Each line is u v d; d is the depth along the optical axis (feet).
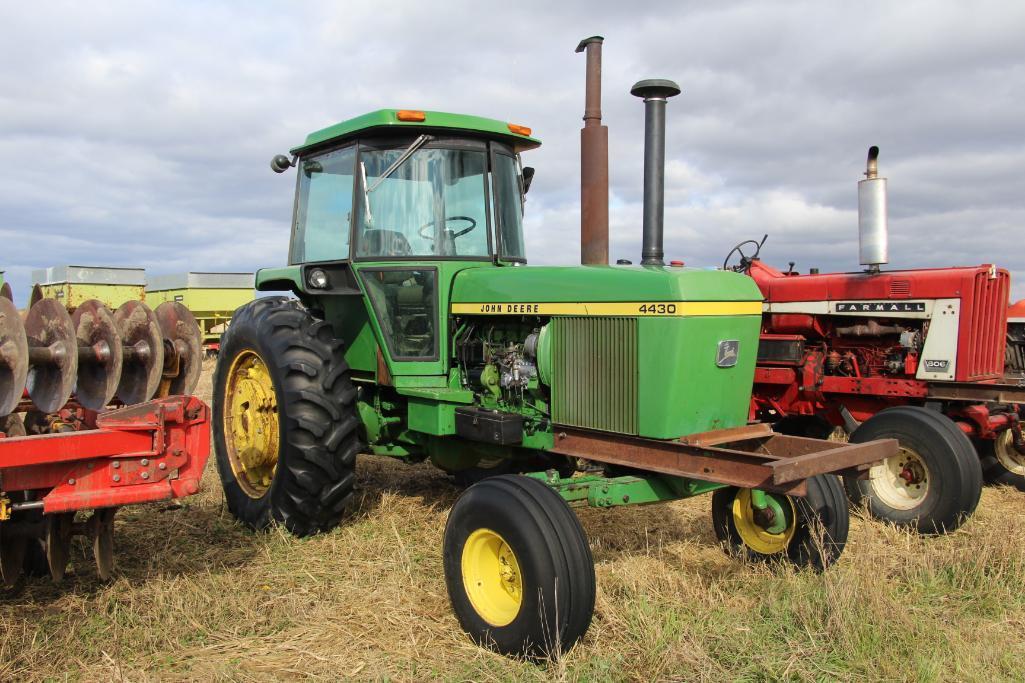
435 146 15.83
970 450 17.24
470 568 11.89
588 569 10.90
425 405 15.14
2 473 10.71
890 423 18.16
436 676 10.49
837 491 13.88
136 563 14.35
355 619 12.18
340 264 16.71
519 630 10.94
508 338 14.89
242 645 11.25
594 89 21.11
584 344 13.10
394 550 15.12
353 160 16.38
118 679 10.14
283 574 13.91
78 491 11.24
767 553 14.47
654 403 12.16
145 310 13.85
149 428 11.53
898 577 14.17
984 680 10.26
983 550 14.25
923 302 20.54
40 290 14.32
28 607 12.16
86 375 13.55
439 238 15.76
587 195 21.35
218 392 18.44
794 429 24.62
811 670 10.37
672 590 12.90
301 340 16.29
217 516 17.67
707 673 10.30
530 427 14.29
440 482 20.71
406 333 15.99
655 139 14.66
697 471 11.52
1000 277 20.68
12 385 11.55
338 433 15.90
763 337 23.08
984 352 20.43
